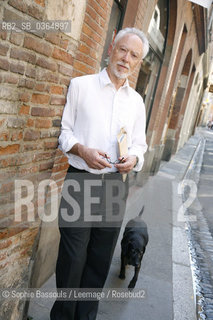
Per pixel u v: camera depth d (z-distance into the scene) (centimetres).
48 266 283
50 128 207
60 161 269
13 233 194
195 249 465
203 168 1287
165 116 972
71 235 209
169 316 286
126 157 213
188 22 958
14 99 167
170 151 1195
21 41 160
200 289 359
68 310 215
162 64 770
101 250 221
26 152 189
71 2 194
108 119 212
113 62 208
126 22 434
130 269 351
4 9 144
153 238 444
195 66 1579
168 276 358
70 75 215
